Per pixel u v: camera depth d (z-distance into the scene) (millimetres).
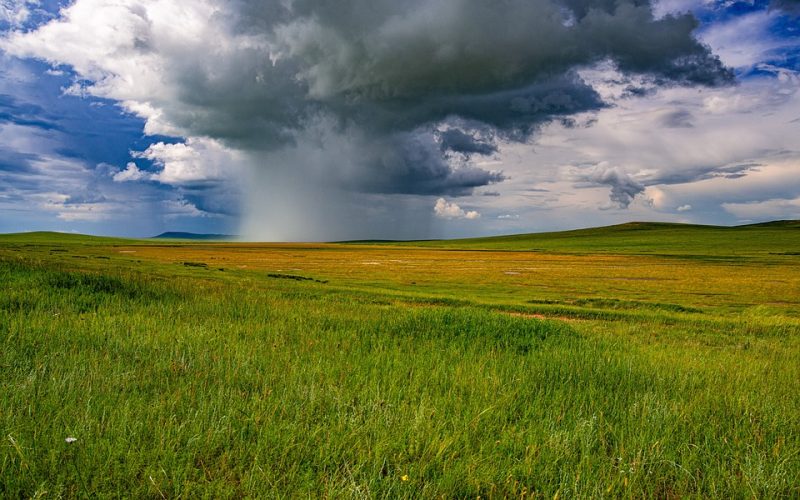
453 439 3949
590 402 5203
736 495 3502
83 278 13500
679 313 22719
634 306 26875
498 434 4285
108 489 3133
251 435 3953
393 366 6516
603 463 3762
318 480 3322
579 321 17703
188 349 6727
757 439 4523
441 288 38906
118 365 5574
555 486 3459
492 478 3484
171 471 3283
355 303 18078
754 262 95938
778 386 6855
